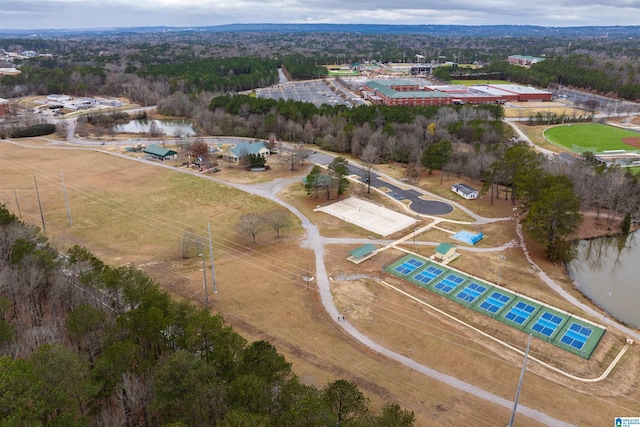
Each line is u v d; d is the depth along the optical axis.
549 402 58.03
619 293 89.50
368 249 96.00
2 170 149.12
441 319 75.88
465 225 113.62
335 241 103.56
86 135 199.38
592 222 117.62
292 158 154.88
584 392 60.12
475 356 66.75
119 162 161.25
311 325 73.06
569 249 96.19
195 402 43.00
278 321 73.75
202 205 123.19
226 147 182.38
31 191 131.12
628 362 66.50
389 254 98.00
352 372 62.41
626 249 111.06
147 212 118.00
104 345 52.50
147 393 46.28
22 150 174.50
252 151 162.75
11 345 51.81
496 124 184.25
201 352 51.97
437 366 64.25
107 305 63.84
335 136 185.50
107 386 46.50
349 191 135.00
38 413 37.62
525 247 102.94
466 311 78.25
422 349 67.94
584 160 147.00
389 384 60.28
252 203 124.81
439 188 139.25
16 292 65.56
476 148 155.38
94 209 119.38
